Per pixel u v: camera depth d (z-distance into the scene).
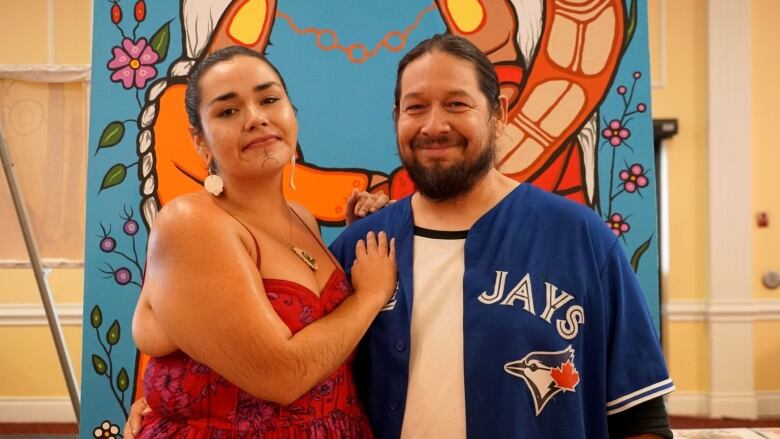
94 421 2.08
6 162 2.24
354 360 1.59
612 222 2.09
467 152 1.47
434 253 1.54
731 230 4.80
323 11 2.13
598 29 2.12
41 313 4.50
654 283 2.08
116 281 2.10
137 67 2.13
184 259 1.32
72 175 2.30
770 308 4.83
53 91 2.29
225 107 1.42
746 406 4.79
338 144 2.11
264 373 1.30
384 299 1.50
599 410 1.43
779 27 4.79
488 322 1.43
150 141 2.12
